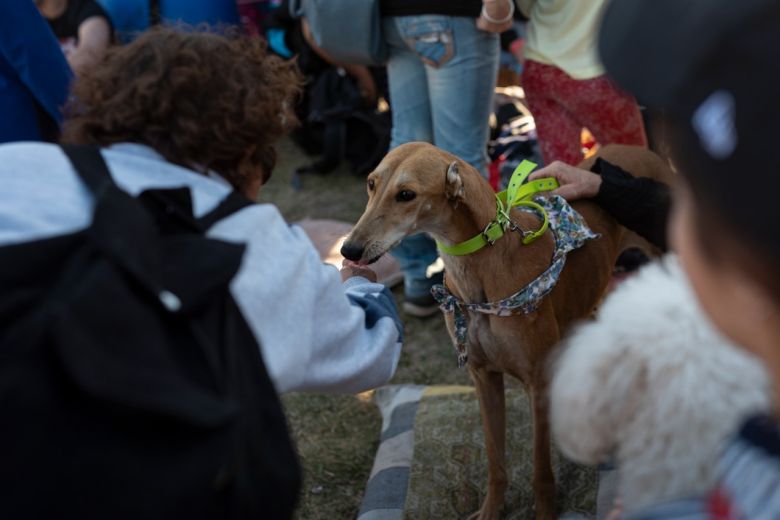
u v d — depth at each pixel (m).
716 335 0.88
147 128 1.15
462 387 2.78
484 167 3.12
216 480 0.86
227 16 4.09
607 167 2.26
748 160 0.52
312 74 4.91
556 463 2.35
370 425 2.83
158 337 0.89
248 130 1.18
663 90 0.57
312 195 4.57
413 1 2.83
